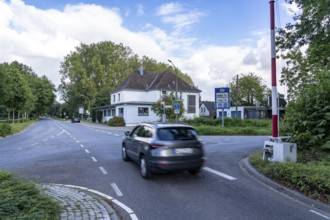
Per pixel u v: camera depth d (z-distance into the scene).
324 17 9.84
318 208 5.08
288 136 9.80
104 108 51.59
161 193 6.00
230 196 5.78
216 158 10.36
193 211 4.91
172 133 7.23
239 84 65.56
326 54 10.34
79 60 69.00
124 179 7.25
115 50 71.69
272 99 8.66
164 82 44.75
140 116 41.44
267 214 4.77
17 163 9.82
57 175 7.73
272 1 8.80
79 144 15.88
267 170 7.37
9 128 25.00
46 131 29.78
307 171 6.23
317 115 9.10
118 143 16.05
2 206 4.00
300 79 14.62
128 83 44.56
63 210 4.79
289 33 11.26
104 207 4.98
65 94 73.00
